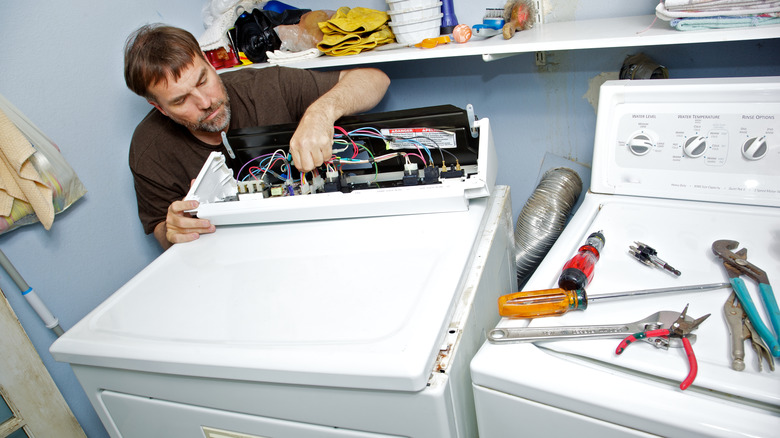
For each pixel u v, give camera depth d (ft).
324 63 4.56
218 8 5.19
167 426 2.72
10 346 3.67
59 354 2.65
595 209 3.10
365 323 2.23
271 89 4.63
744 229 2.60
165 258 3.30
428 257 2.65
